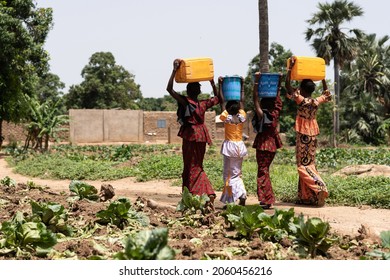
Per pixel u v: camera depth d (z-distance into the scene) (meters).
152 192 13.16
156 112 46.78
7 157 26.36
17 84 28.02
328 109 46.34
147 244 4.44
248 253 5.63
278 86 10.17
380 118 49.59
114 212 6.98
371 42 55.41
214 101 9.55
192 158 9.34
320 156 23.08
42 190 11.12
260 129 10.16
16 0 27.92
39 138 28.83
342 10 44.91
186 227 7.02
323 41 45.34
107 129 44.88
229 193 9.73
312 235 5.62
